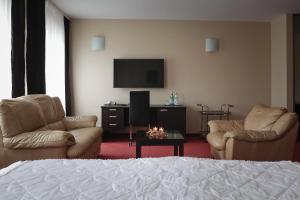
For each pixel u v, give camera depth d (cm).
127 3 461
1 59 309
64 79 533
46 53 445
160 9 495
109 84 565
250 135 288
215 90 574
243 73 576
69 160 148
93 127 388
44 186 109
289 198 99
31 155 250
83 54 561
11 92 327
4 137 250
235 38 573
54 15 473
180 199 97
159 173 125
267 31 577
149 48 566
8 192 102
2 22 310
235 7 482
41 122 308
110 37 562
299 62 583
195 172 127
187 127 573
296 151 425
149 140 312
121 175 123
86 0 445
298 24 531
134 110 474
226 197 100
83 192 103
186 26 568
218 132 366
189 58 569
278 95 550
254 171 130
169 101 566
